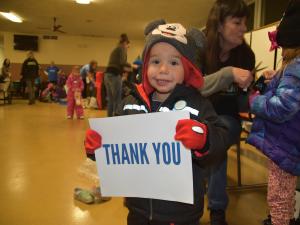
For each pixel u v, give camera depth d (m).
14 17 10.02
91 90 9.54
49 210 2.03
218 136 0.94
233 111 1.71
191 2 7.30
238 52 1.71
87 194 2.19
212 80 1.43
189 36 1.10
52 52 13.72
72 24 10.98
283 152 1.35
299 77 1.26
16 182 2.55
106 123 1.02
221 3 1.56
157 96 1.16
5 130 4.93
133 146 0.99
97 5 7.95
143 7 7.95
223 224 1.73
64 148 3.78
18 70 13.56
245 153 3.75
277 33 1.42
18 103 10.05
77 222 1.87
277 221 1.41
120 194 1.03
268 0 6.05
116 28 11.48
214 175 1.70
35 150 3.65
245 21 1.57
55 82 11.32
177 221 1.05
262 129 1.43
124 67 4.84
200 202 1.09
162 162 0.95
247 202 2.21
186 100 1.07
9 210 2.02
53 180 2.61
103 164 1.05
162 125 0.93
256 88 1.54
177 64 1.07
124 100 1.24
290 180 1.40
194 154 0.94
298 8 1.33
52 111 8.04
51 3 7.95
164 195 0.96
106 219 1.92
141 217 1.11
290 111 1.27
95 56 13.97
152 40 1.05
